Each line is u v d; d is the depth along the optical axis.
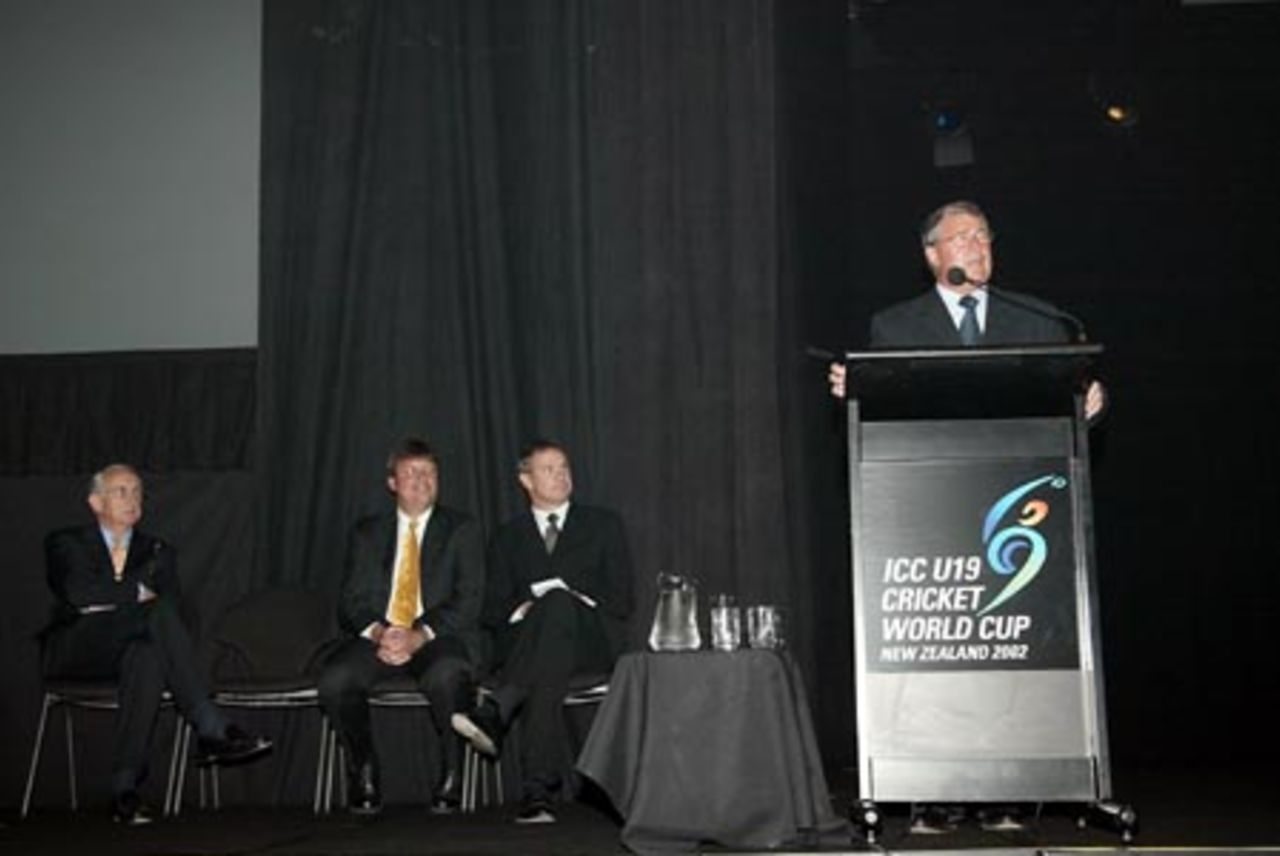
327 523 5.80
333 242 5.95
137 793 4.93
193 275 6.08
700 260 5.92
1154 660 6.06
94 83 6.22
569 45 6.02
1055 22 6.24
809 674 5.72
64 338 6.09
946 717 3.46
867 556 3.52
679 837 3.66
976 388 3.47
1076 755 3.43
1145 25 6.23
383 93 6.04
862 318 6.14
